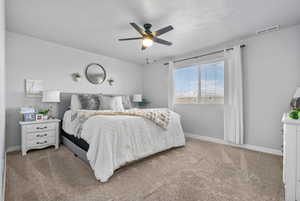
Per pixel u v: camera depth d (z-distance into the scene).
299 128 1.30
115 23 2.41
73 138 2.64
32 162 2.21
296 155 1.32
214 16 2.19
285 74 2.48
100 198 1.41
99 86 4.04
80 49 3.65
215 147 2.96
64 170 1.95
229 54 3.06
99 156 1.78
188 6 1.96
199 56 3.65
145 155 2.24
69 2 1.89
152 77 4.87
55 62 3.26
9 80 2.71
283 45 2.51
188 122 3.90
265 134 2.68
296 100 1.92
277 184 1.65
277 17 2.21
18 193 1.47
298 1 1.85
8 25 2.50
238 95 2.90
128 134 2.06
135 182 1.68
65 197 1.42
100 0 1.85
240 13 2.11
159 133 2.56
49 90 3.12
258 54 2.76
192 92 3.83
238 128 2.90
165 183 1.66
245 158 2.38
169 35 2.84
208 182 1.69
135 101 4.59
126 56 4.21
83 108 3.19
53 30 2.67
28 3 1.90
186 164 2.16
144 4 1.92
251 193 1.49
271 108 2.62
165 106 4.48
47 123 2.77
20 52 2.83
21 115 2.81
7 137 2.69
